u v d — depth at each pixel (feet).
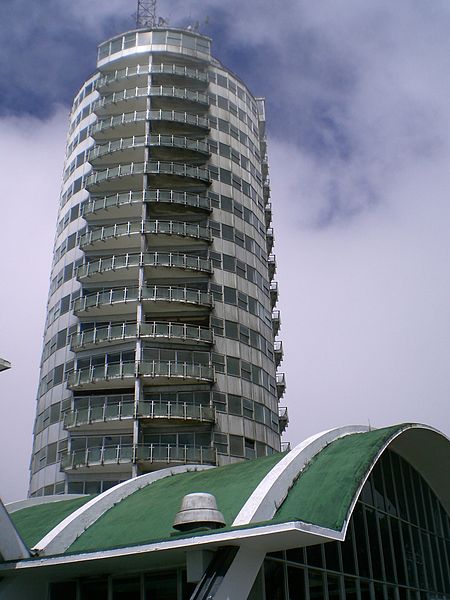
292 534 46.06
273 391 150.41
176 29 172.04
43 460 134.21
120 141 156.25
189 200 149.59
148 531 57.72
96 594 61.52
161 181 152.87
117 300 137.59
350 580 64.34
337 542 64.49
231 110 170.81
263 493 54.39
